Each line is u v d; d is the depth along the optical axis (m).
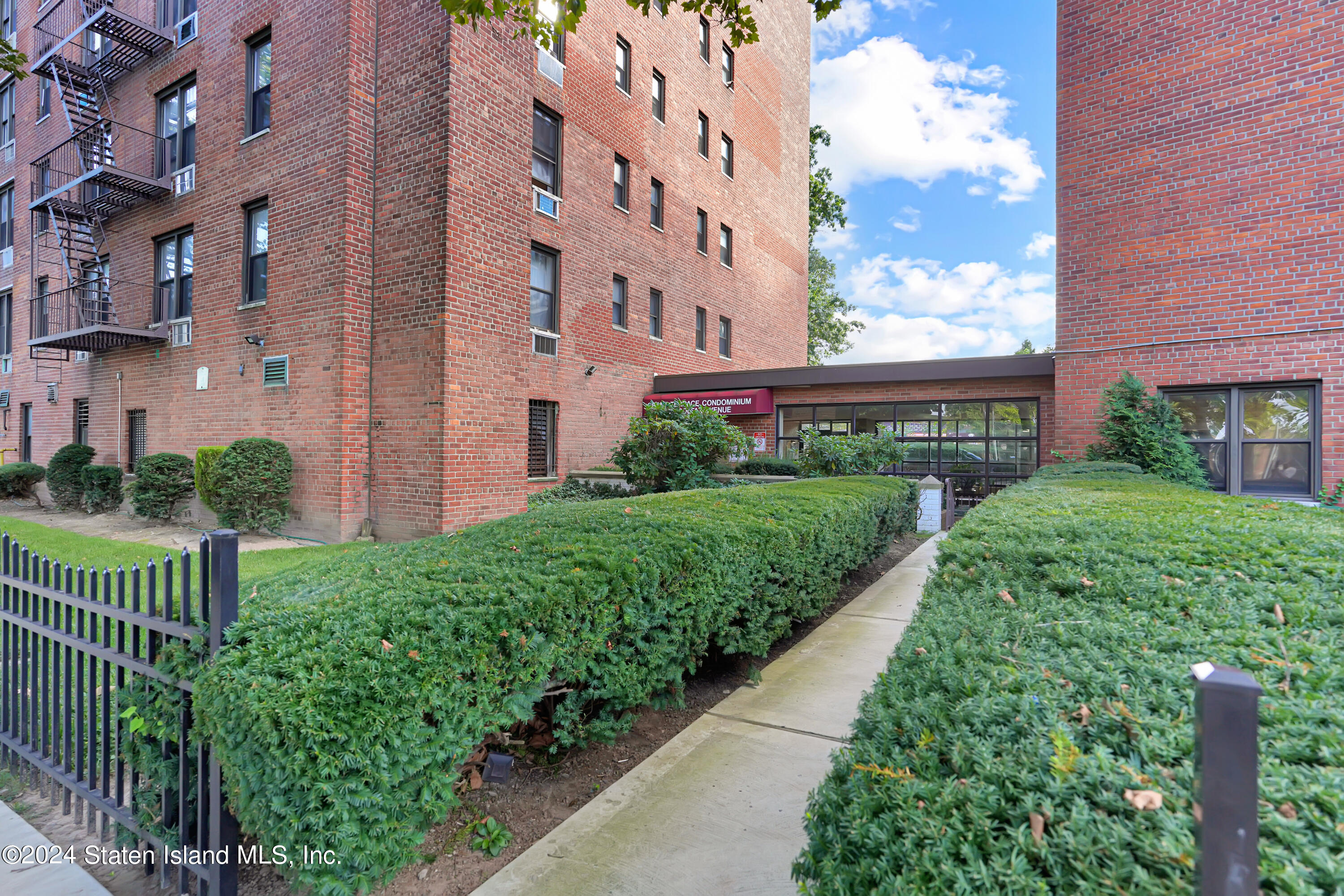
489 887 2.41
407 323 10.00
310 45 10.54
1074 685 1.66
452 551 3.26
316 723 1.85
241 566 7.54
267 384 11.03
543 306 14.02
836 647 5.14
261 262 11.48
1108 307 10.09
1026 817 1.21
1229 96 9.22
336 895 1.94
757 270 22.30
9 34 17.41
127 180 12.31
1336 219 8.56
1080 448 10.26
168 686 2.38
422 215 9.91
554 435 14.25
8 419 17.98
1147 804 1.16
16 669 3.37
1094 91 10.20
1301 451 8.91
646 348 17.03
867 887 1.26
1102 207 10.13
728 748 3.47
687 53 18.48
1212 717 0.93
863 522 6.49
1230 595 2.40
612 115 15.66
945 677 1.78
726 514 4.63
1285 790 1.20
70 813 3.04
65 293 15.08
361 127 10.23
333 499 10.05
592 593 2.75
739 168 21.22
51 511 14.41
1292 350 8.84
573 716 3.01
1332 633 1.96
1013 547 3.14
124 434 14.02
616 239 15.88
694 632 3.56
